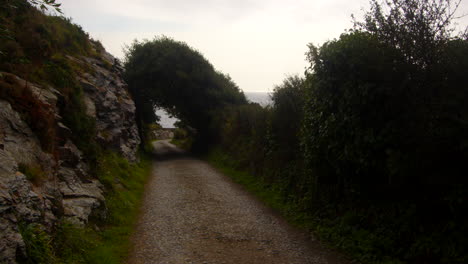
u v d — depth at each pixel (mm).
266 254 6883
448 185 5531
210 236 7977
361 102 6684
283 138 12953
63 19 16078
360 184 7754
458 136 5246
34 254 4438
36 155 6391
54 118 7691
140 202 11102
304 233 8281
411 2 5887
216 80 31594
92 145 10570
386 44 6250
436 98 5625
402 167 5836
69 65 11242
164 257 6633
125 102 19312
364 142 6762
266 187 13227
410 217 6246
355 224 7551
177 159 25891
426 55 5727
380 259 6125
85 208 7371
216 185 14688
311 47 8555
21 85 7117
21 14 10539
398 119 6262
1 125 5961
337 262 6441
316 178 9414
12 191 4676
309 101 9242
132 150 18500
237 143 20984
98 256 5996
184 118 34500
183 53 31656
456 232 5340
